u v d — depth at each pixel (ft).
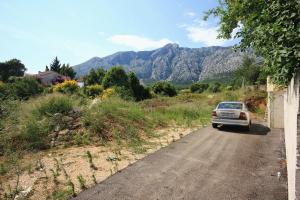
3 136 22.66
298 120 9.45
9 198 13.19
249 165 19.33
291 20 11.46
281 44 11.37
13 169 17.51
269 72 17.24
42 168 17.92
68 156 21.01
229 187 15.05
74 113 31.91
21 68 231.91
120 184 15.21
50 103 32.09
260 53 16.55
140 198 13.37
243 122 34.96
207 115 52.85
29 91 53.93
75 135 26.76
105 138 27.32
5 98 30.58
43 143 23.84
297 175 9.27
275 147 25.49
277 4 12.12
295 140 9.90
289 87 16.79
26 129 24.45
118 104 39.91
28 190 14.03
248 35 16.84
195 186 15.11
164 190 14.44
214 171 17.87
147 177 16.47
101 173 17.20
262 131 35.63
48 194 13.71
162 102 83.76
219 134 32.91
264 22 13.92
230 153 22.95
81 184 14.70
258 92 76.18
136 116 37.19
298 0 11.19
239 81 130.41
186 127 38.55
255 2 16.28
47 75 196.13
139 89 124.47
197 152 23.17
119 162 19.83
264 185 15.42
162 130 35.37
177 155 22.03
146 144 26.40
